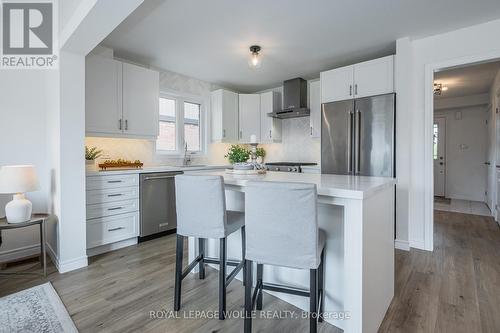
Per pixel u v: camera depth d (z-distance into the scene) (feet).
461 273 7.96
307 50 10.96
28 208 7.46
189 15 8.22
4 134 8.56
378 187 5.15
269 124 15.72
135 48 10.76
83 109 8.32
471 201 19.65
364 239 4.63
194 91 14.89
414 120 10.24
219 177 5.65
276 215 4.61
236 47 10.66
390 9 7.91
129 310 6.08
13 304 6.24
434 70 9.91
